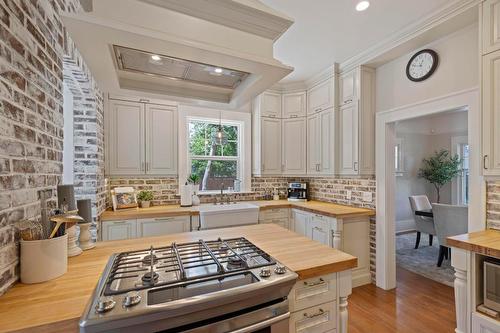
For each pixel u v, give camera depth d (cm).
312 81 346
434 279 301
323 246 149
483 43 174
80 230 143
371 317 224
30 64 105
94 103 236
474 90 198
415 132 554
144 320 80
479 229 194
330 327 129
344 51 272
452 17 194
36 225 104
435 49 229
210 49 103
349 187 319
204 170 369
